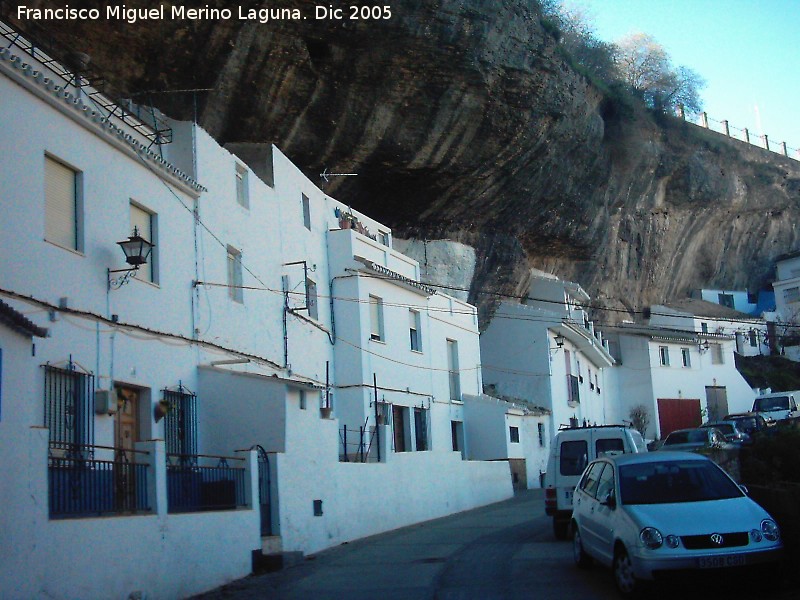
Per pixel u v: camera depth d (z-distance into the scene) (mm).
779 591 10125
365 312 25109
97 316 13258
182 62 21141
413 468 22734
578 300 45062
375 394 24344
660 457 11570
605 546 10969
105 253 13844
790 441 13906
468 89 26328
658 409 51906
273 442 15969
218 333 17469
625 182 42219
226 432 16125
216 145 18234
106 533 10195
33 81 12281
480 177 30281
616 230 45812
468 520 21859
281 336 20844
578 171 35938
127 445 14070
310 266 23516
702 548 9656
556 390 39500
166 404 14578
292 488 15961
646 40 49969
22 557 8773
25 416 9078
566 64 30578
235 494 13938
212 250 17609
